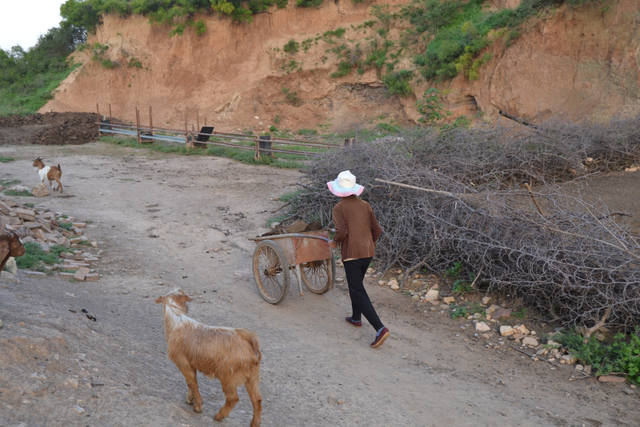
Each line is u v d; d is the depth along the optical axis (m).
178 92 34.94
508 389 4.31
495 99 24.11
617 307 5.02
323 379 4.30
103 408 2.86
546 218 6.07
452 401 4.07
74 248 7.76
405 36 31.72
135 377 3.49
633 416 3.86
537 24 22.92
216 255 8.05
